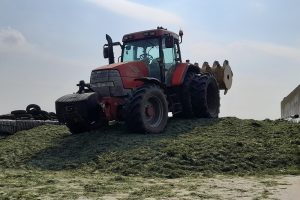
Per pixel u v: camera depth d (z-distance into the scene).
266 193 4.68
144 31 10.16
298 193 4.64
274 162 6.96
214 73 12.28
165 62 10.15
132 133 8.85
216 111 11.12
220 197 4.51
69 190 5.05
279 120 10.41
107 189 5.10
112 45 10.56
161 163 6.78
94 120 9.23
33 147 8.60
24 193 4.87
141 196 4.64
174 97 10.24
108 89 9.12
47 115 12.45
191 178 6.04
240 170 6.61
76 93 9.34
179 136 8.53
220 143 7.70
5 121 10.46
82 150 8.01
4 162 7.75
